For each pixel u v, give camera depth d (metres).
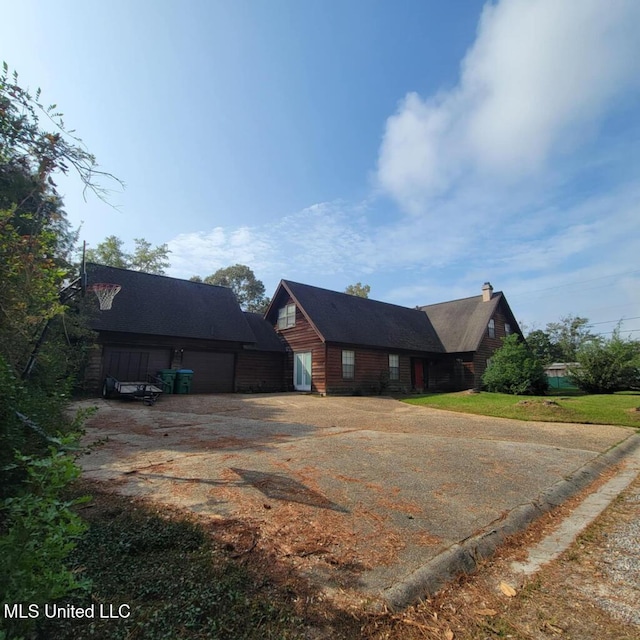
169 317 17.84
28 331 4.43
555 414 11.48
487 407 13.12
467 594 2.78
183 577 2.65
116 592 2.47
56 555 1.93
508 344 19.81
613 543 3.65
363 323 21.94
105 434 7.49
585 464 6.33
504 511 4.21
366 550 3.22
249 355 20.31
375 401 15.82
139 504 3.89
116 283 17.97
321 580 2.76
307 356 20.14
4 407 3.12
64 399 5.21
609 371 19.70
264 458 5.87
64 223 9.55
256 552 3.08
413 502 4.35
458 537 3.53
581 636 2.35
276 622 2.29
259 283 46.31
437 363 25.22
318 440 7.41
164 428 8.30
